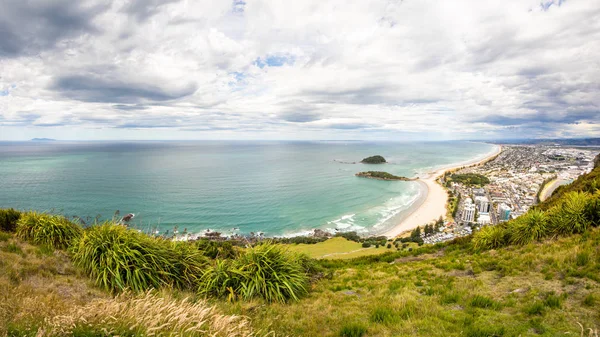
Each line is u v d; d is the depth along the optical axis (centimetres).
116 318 394
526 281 696
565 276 670
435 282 811
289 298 737
